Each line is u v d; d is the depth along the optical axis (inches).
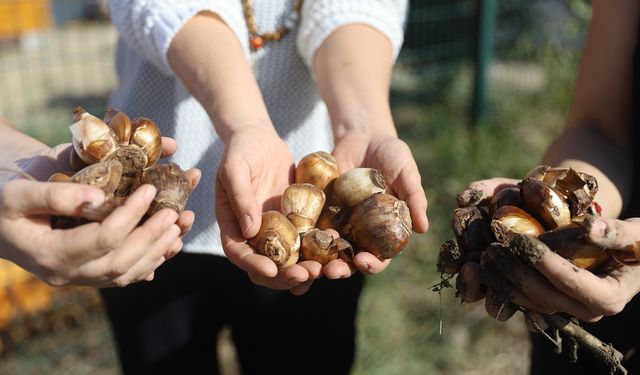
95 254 15.8
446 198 50.8
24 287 39.2
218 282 26.7
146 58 24.5
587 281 16.4
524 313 18.2
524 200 19.1
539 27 69.6
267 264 18.8
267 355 28.0
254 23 25.3
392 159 21.6
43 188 15.8
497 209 19.2
